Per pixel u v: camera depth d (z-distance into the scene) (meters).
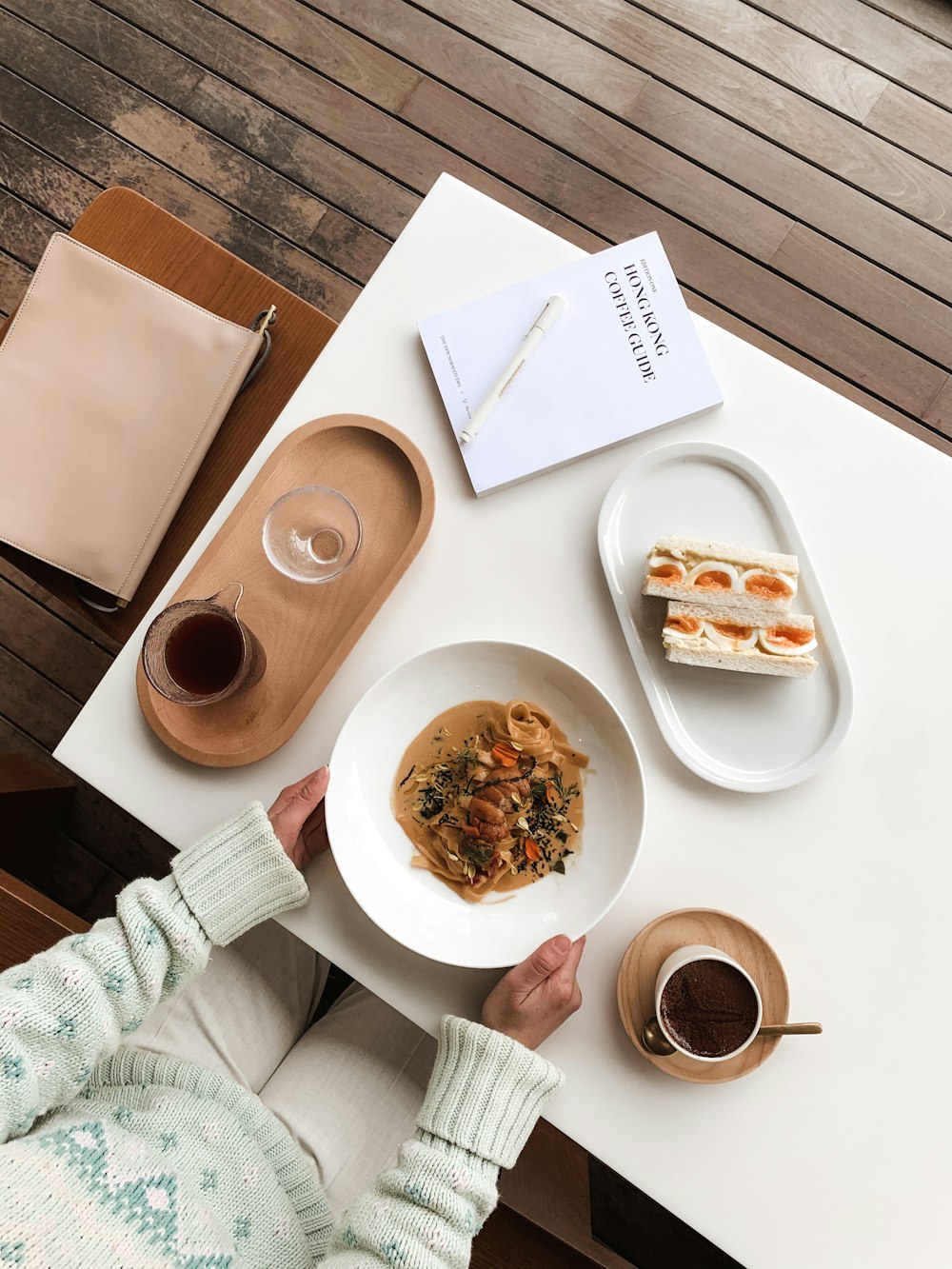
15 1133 0.77
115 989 0.83
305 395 1.04
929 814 0.97
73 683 1.69
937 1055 0.94
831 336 1.71
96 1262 0.70
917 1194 0.92
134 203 1.23
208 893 0.90
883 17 1.72
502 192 1.76
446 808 0.98
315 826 0.97
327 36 1.78
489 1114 0.86
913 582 1.00
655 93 1.75
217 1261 0.78
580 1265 0.97
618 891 0.90
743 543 1.01
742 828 0.98
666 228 1.74
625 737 0.93
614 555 1.01
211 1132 0.93
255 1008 1.16
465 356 1.02
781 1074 0.94
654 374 1.01
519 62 1.76
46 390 1.16
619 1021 0.96
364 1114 1.11
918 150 1.71
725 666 0.96
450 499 1.02
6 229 1.79
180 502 1.19
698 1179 0.93
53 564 1.16
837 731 0.97
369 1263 0.80
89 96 1.79
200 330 1.17
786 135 1.73
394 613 1.01
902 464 1.01
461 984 0.96
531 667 0.96
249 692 1.01
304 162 1.78
